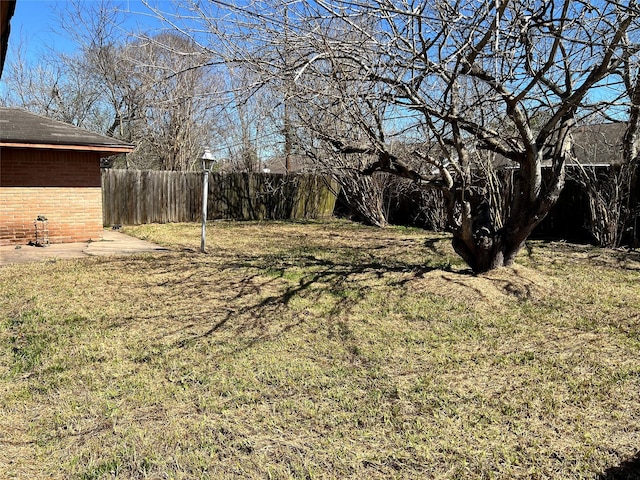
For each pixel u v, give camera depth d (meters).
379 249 9.55
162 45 4.16
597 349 4.07
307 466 2.49
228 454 2.60
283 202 17.44
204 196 9.18
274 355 3.97
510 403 3.14
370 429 2.84
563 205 11.09
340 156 7.97
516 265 6.59
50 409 3.09
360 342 4.27
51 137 9.76
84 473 2.43
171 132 17.64
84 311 5.16
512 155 5.76
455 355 3.96
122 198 14.37
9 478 2.40
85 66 19.52
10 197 9.76
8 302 5.48
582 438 2.73
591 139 10.02
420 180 5.87
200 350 4.08
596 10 4.03
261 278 6.70
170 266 7.59
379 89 4.75
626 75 5.37
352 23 3.95
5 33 3.39
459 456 2.57
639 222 9.36
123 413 3.03
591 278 6.54
